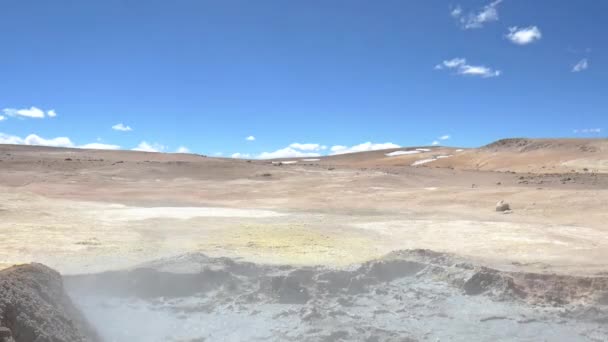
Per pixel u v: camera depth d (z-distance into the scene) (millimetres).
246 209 27594
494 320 10492
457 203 28094
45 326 7504
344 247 16438
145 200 31500
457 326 10195
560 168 54562
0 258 13859
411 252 14141
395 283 12680
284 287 11672
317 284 12062
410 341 9367
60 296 9000
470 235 18828
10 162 48375
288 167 51344
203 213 25406
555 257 14875
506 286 11781
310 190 36469
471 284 12055
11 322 7094
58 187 36625
